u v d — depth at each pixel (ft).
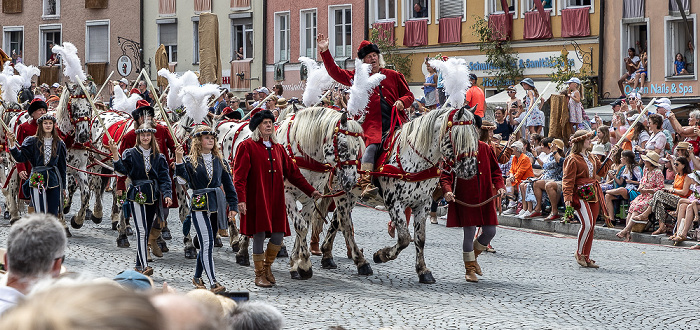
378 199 37.04
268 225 33.32
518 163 61.77
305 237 36.32
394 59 115.65
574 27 101.30
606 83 99.66
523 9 105.40
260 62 131.13
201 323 6.82
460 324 27.58
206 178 32.58
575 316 29.53
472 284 36.50
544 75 103.71
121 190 38.75
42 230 13.66
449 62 36.11
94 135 50.31
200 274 33.22
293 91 127.44
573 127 71.82
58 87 84.58
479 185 36.83
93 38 147.74
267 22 130.21
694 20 93.76
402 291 34.24
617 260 44.68
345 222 37.99
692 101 93.35
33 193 41.11
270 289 33.88
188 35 138.00
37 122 41.57
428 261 43.11
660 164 54.34
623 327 27.91
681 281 37.93
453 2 111.55
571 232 56.85
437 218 62.64
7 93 56.65
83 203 47.75
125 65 133.90
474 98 59.06
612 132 66.64
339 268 40.04
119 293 4.61
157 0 140.36
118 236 44.11
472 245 37.22
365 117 37.09
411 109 70.79
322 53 38.52
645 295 34.12
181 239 48.24
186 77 42.45
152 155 35.50
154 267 38.47
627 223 54.34
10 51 156.15
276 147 34.06
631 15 97.55
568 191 41.93
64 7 150.10
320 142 34.96
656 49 96.12
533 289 35.19
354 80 36.01
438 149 34.65
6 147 54.60
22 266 13.47
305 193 34.58
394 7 117.08
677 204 52.54
